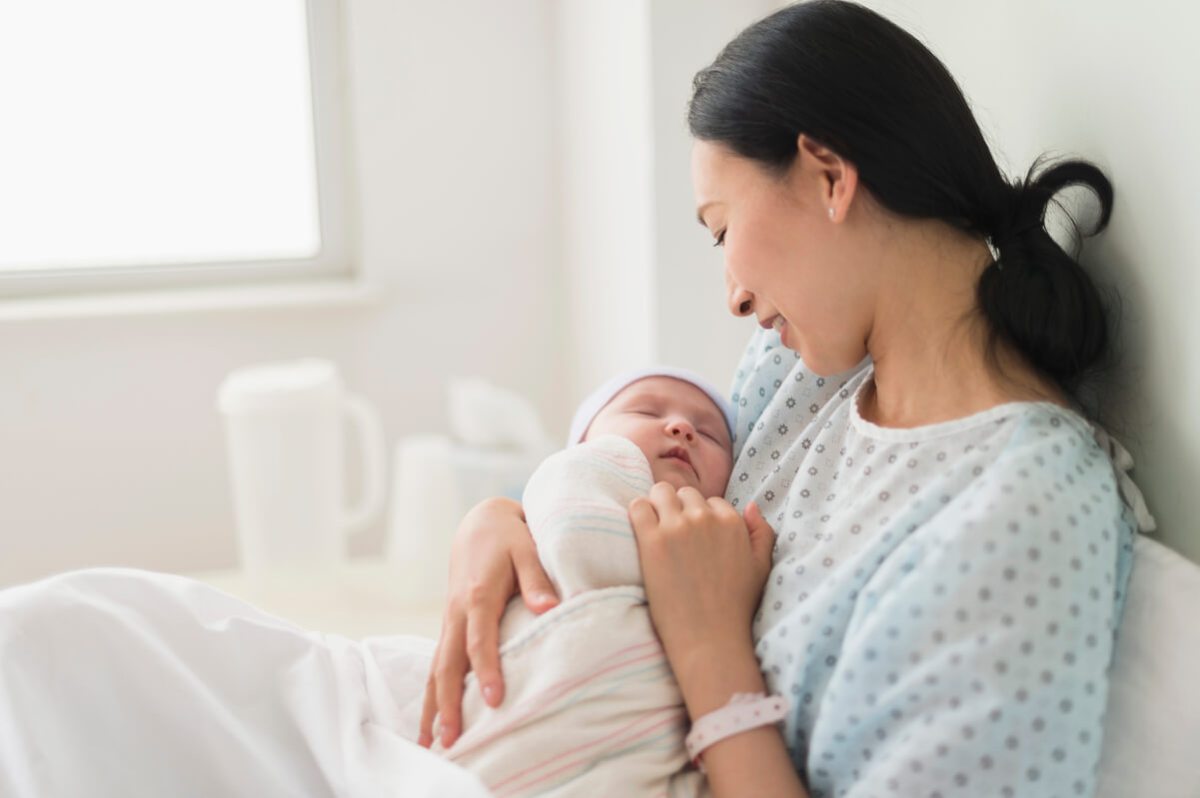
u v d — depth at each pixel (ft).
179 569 7.42
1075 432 2.71
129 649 3.14
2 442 7.04
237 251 7.66
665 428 3.52
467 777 2.70
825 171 2.82
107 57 7.27
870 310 2.93
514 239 7.63
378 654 3.43
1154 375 2.89
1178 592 2.69
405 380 7.61
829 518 2.97
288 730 3.28
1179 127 2.73
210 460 7.36
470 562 3.14
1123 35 2.88
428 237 7.50
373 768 2.95
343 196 7.60
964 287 2.87
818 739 2.68
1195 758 2.59
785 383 3.40
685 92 5.62
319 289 7.39
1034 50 3.22
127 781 3.11
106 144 7.35
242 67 7.48
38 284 7.22
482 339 7.70
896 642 2.55
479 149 7.48
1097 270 3.06
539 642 2.88
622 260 6.44
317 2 7.32
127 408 7.18
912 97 2.78
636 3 5.83
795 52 2.82
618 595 2.89
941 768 2.47
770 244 2.90
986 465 2.68
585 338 7.29
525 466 6.41
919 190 2.79
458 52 7.35
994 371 2.81
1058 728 2.44
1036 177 3.00
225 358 7.28
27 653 3.06
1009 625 2.46
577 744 2.78
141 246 7.50
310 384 6.32
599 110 6.64
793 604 2.86
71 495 7.18
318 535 6.45
